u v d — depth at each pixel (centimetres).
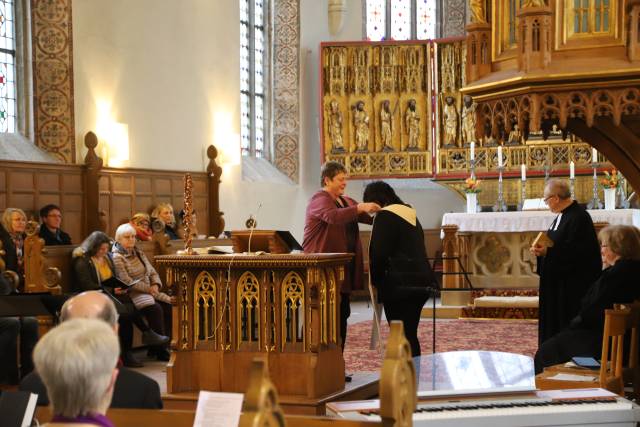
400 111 1858
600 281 639
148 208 1421
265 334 638
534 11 583
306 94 1942
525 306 1323
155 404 416
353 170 1859
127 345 953
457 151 1834
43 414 361
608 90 577
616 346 559
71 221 1274
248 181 1719
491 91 619
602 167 1762
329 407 411
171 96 1494
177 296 658
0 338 777
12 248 893
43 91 1282
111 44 1366
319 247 730
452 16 2091
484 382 464
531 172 1797
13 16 1280
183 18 1522
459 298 1403
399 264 714
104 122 1351
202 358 654
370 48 1853
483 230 1370
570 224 724
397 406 274
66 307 377
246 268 641
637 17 568
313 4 1952
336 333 666
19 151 1243
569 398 420
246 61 1831
